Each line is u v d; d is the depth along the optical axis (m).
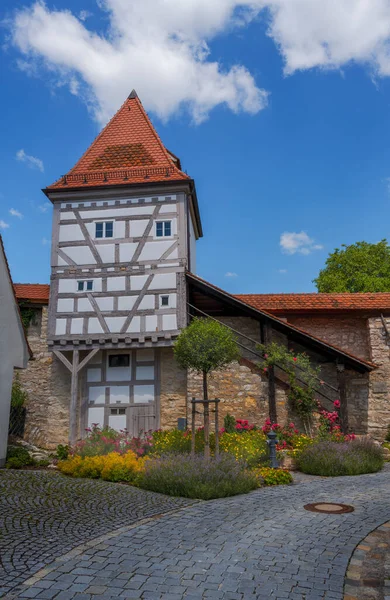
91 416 15.98
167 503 7.88
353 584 4.56
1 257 12.59
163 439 12.77
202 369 11.46
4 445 11.98
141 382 16.03
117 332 15.61
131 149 17.77
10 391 12.48
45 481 9.62
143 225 16.22
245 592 4.34
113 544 5.62
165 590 4.36
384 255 26.89
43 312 17.28
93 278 16.08
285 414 14.88
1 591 4.25
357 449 11.71
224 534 6.06
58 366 16.58
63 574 4.68
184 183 16.17
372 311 16.56
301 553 5.38
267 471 10.11
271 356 14.87
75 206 16.64
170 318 15.48
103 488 9.09
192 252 18.33
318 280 27.89
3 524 6.37
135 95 19.70
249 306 15.38
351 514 7.05
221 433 13.38
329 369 16.41
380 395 15.57
